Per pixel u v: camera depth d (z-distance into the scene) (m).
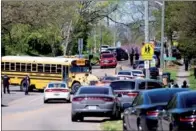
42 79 92.88
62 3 120.31
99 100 46.12
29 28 134.00
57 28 136.50
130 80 52.38
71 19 136.88
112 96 46.78
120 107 48.91
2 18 92.88
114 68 143.12
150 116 31.62
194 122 27.62
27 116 52.62
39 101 75.56
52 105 68.44
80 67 90.56
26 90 87.44
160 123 30.55
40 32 138.00
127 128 36.22
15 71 94.25
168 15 129.25
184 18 80.75
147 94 33.84
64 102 73.75
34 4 96.69
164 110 30.52
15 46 134.00
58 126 43.03
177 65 142.88
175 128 27.91
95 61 159.12
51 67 92.31
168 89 34.31
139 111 32.75
